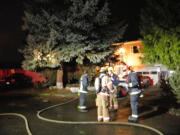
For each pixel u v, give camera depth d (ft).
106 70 22.77
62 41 45.27
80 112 27.22
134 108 21.66
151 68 64.75
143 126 19.72
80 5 44.52
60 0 47.73
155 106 29.48
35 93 47.60
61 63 51.06
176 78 23.77
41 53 44.86
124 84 43.70
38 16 45.16
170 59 24.85
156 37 26.35
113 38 49.65
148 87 57.88
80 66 54.90
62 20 43.45
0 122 22.40
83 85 27.32
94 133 18.24
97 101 22.09
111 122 21.22
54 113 26.68
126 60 69.87
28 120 23.12
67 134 18.06
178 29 23.47
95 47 47.96
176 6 24.90
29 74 66.80
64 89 50.60
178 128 19.42
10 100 38.68
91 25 45.39
